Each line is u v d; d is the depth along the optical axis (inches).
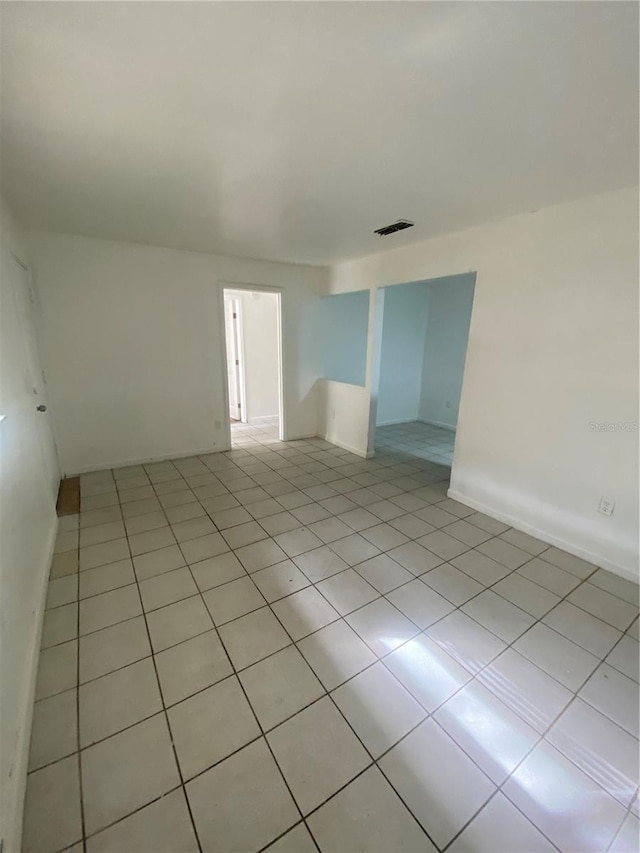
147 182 79.6
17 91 49.7
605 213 80.4
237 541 98.0
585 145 61.6
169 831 40.8
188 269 149.3
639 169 68.9
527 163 68.4
